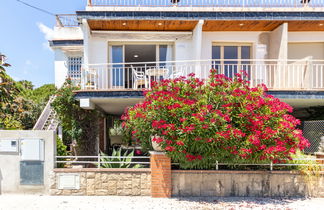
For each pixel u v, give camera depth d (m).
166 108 4.80
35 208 4.39
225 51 9.00
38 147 5.05
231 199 4.86
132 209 4.34
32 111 12.17
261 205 4.55
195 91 5.14
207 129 4.48
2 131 5.10
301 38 8.74
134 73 7.89
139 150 8.83
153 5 8.59
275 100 5.08
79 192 5.07
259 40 8.76
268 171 5.04
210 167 5.21
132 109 5.48
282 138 4.84
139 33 8.66
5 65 7.00
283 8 8.49
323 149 6.36
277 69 7.86
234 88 5.12
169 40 8.73
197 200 4.79
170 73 8.79
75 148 7.86
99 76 8.52
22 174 5.11
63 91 7.12
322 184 5.02
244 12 7.49
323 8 8.39
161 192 4.94
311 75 6.85
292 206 4.50
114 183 5.06
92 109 7.65
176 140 4.62
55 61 11.30
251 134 4.71
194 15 7.52
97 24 7.96
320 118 8.10
